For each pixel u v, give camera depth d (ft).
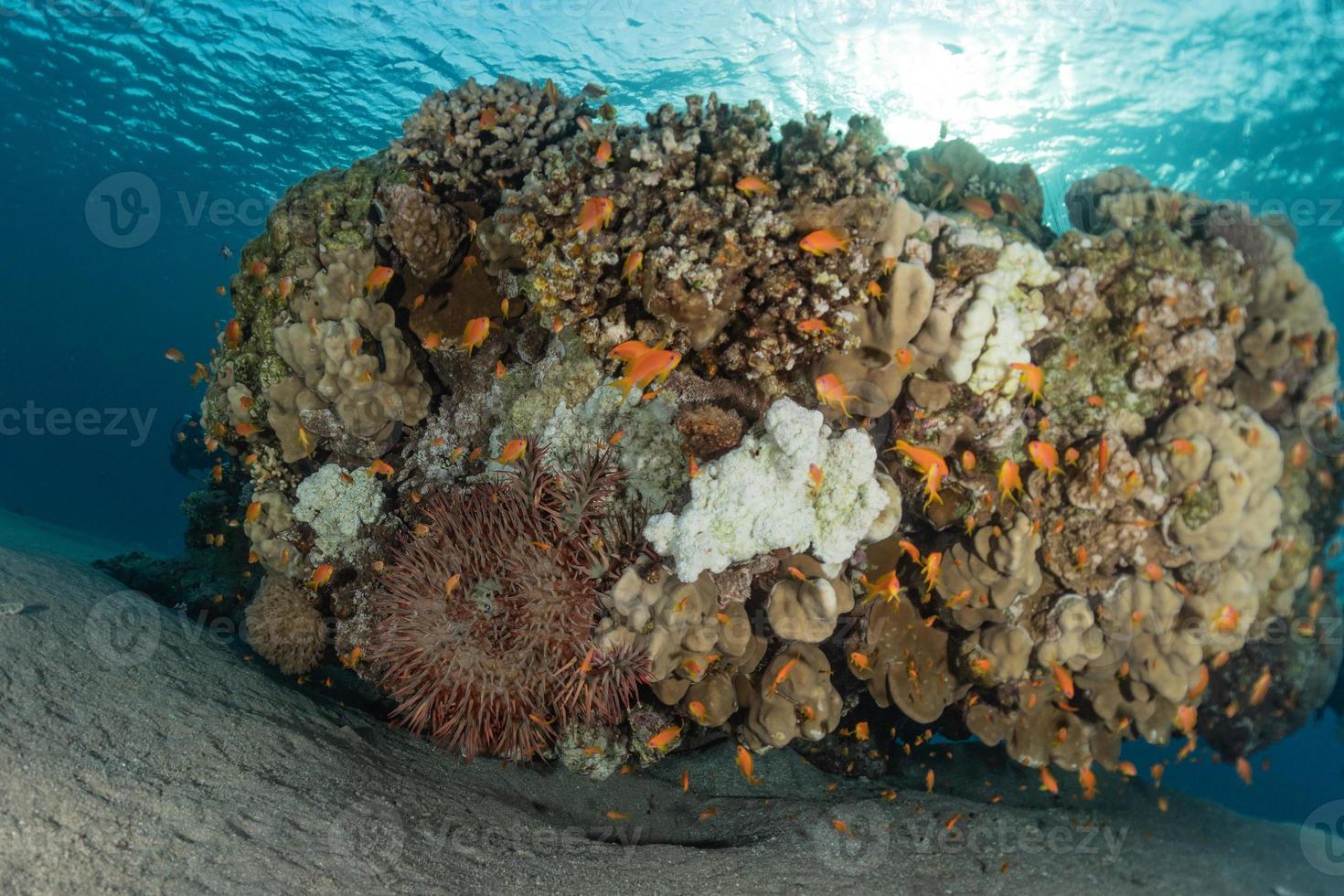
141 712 3.26
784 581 3.42
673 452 3.64
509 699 3.42
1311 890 3.17
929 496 3.64
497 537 3.44
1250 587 3.45
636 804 3.86
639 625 3.31
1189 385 3.43
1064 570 3.49
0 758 2.67
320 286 4.04
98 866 2.43
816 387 3.27
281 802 3.02
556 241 3.65
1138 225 3.71
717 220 3.42
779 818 3.70
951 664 3.76
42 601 4.04
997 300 3.44
